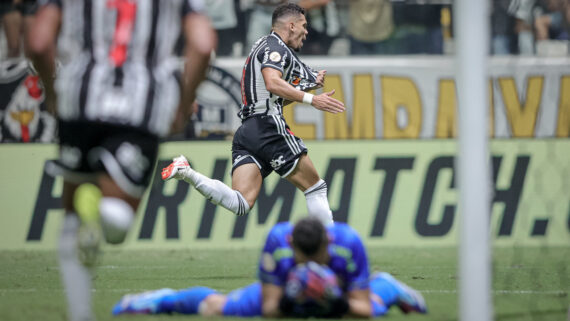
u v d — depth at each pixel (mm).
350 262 13203
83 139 11266
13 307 15148
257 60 21703
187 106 11695
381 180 35438
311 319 13320
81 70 11266
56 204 34781
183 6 11594
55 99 11859
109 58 11289
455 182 35500
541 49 37562
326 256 13062
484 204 10648
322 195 22297
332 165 35469
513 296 18391
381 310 14000
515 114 36500
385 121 36250
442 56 37438
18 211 34688
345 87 36469
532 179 35719
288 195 34812
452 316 14195
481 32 10656
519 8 37969
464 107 10703
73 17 11484
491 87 36719
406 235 35031
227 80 36156
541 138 36281
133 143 11109
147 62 11453
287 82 21781
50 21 11383
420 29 37688
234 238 34500
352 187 35312
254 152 21953
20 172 34969
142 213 34375
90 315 11195
